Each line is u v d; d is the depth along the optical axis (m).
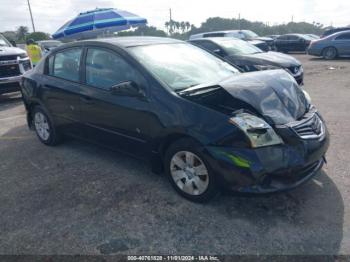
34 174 4.33
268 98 3.25
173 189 3.71
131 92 3.56
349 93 8.12
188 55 4.31
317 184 3.63
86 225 3.15
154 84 3.53
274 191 2.95
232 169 2.98
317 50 17.06
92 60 4.26
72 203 3.55
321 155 3.26
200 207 3.33
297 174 3.05
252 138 2.92
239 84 3.35
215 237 2.88
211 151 3.06
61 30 11.63
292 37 22.80
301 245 2.72
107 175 4.16
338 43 16.28
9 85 8.60
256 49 9.71
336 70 12.56
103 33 11.44
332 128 5.43
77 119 4.52
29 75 5.36
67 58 4.67
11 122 6.90
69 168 4.45
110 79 4.01
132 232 3.01
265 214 3.15
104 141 4.28
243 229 2.96
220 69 4.31
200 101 3.24
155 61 3.85
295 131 3.06
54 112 4.93
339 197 3.36
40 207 3.51
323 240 2.76
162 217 3.21
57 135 5.14
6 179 4.24
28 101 5.37
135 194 3.65
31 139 5.75
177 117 3.28
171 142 3.51
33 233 3.07
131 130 3.78
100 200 3.57
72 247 2.86
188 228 3.02
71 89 4.47
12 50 8.93
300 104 3.44
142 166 4.36
